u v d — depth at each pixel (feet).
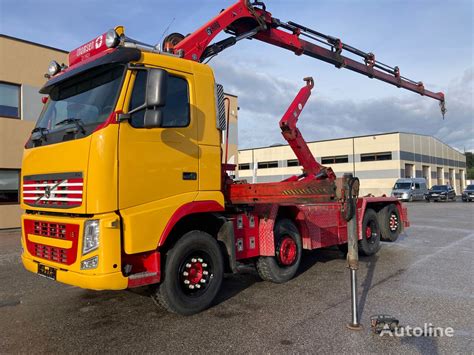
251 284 20.57
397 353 11.96
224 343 12.89
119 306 17.12
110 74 14.23
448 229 43.29
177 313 15.25
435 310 15.90
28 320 15.46
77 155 13.38
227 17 21.74
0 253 30.89
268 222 19.38
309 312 15.89
